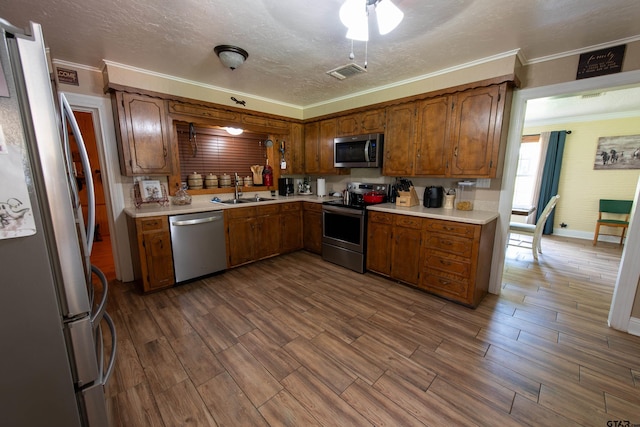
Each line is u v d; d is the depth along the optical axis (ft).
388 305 8.45
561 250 14.48
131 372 5.61
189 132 11.27
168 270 9.35
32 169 2.52
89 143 14.85
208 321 7.52
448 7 5.51
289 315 7.86
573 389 5.23
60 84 8.24
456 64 8.57
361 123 11.64
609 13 5.66
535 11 5.63
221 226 10.62
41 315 2.65
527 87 8.23
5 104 2.32
